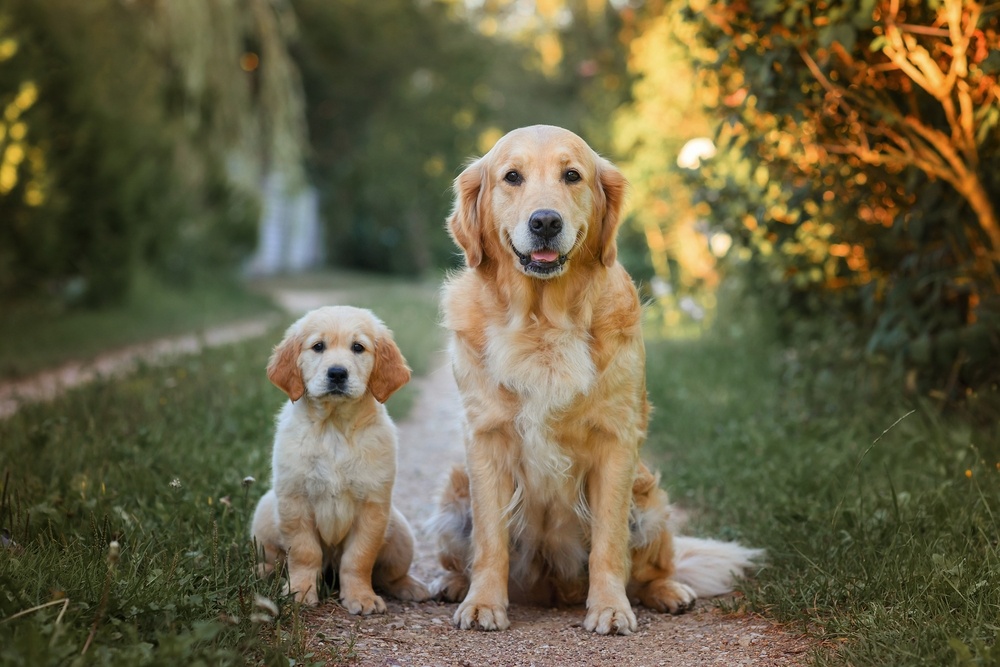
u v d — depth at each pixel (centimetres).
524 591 443
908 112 589
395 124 3931
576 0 2936
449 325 419
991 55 480
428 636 366
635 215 1581
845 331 723
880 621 329
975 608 329
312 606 382
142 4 1820
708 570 430
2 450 533
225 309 1948
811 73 562
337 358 395
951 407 612
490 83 4397
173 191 1955
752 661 330
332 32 3719
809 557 406
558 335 395
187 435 589
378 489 396
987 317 573
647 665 335
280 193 2797
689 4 599
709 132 1366
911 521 412
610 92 1961
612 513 397
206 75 1912
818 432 634
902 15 534
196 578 356
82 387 758
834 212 648
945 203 590
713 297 1360
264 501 424
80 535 388
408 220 4212
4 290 1378
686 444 684
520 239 387
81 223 1566
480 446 404
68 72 1502
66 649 257
